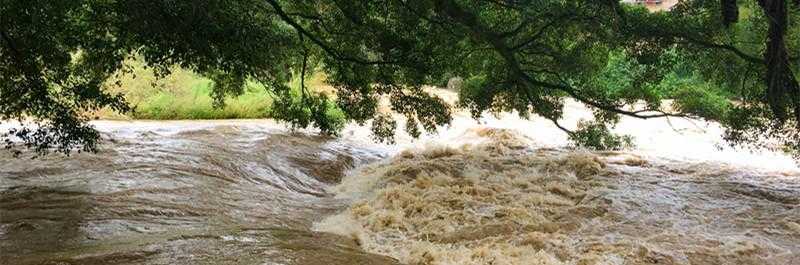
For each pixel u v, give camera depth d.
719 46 12.70
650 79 14.30
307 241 8.72
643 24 12.60
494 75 16.09
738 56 13.65
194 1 9.65
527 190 12.79
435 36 14.07
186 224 9.27
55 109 10.28
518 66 14.38
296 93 22.42
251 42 10.89
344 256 7.98
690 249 9.16
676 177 13.83
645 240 9.58
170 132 17.42
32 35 9.39
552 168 14.73
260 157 14.72
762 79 13.46
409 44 13.47
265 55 12.77
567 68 14.72
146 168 12.42
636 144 18.28
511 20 14.53
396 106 15.70
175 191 11.11
